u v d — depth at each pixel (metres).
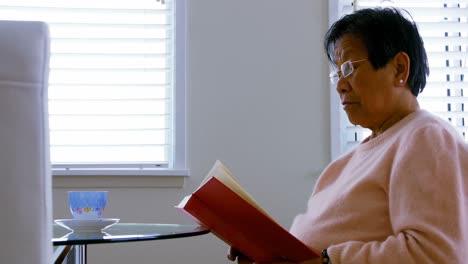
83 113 2.61
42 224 0.76
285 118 2.61
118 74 2.63
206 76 2.61
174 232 1.36
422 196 1.14
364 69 1.34
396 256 1.12
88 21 2.64
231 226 1.29
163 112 2.64
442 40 2.67
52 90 2.61
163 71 2.64
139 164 2.61
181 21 2.61
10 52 0.73
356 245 1.20
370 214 1.27
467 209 1.16
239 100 2.61
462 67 2.66
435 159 1.16
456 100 2.66
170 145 2.63
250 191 2.58
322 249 1.31
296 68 2.62
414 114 1.32
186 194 2.56
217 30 2.62
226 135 2.59
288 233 1.19
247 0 2.63
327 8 2.64
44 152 0.76
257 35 2.63
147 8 2.65
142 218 2.54
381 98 1.35
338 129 2.60
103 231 1.47
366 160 1.36
